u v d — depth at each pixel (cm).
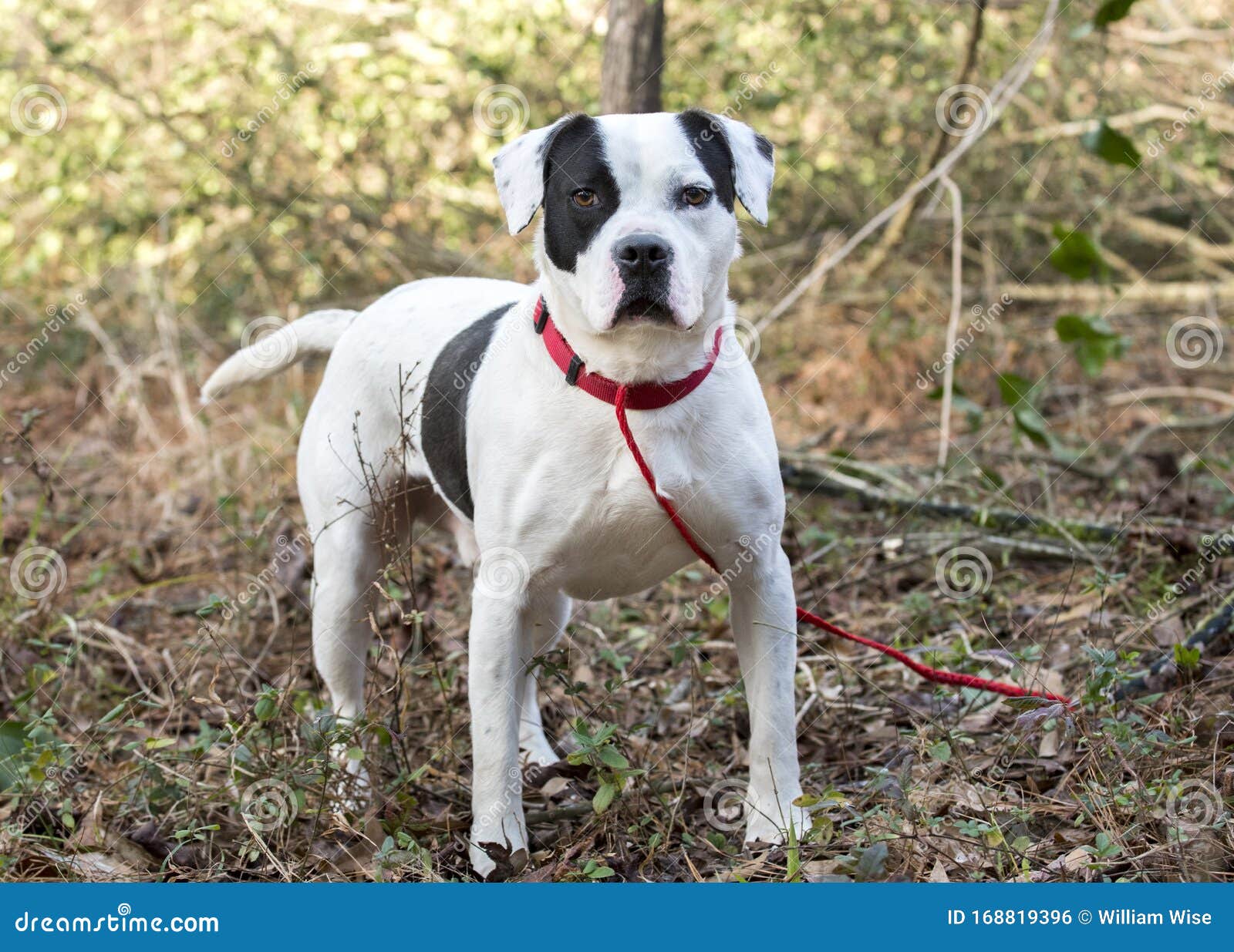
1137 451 591
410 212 822
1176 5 820
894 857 274
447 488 331
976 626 420
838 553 483
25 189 838
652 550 303
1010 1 797
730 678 394
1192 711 323
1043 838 288
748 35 758
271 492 521
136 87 812
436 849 303
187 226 802
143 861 309
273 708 313
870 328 709
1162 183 834
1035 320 774
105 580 492
